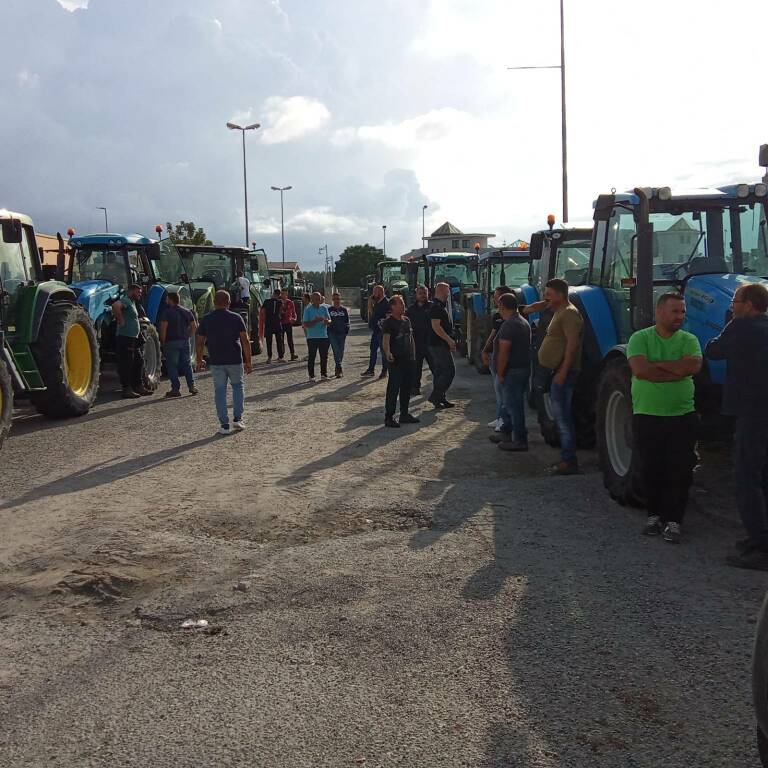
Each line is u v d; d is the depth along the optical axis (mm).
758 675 2664
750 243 6758
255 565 4867
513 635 3885
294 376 15055
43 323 10398
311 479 6930
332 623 4051
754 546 4828
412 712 3217
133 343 12594
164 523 5750
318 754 2947
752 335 4770
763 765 2738
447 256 23594
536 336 7934
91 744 3053
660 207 6727
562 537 5340
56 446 8875
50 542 5410
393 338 9328
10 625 4160
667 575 4656
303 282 46031
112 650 3834
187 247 19672
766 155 6797
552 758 2898
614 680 3449
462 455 7898
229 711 3254
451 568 4777
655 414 5227
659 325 5234
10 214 10000
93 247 14547
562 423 7082
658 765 2855
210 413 10875
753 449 4773
